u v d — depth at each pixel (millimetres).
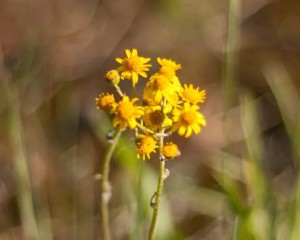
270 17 1996
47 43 1910
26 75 1671
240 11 2010
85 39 1973
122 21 2021
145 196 1441
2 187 1655
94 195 1647
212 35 1959
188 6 1983
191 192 1655
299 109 1692
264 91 1845
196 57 1923
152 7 2031
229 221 1524
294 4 1994
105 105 1287
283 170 1725
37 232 1501
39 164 1655
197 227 1637
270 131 1792
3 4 1979
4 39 1894
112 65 1930
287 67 1892
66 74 1864
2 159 1672
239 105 1722
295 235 1451
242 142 1635
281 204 1497
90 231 1604
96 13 2035
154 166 1681
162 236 1470
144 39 1976
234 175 1611
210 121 1805
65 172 1660
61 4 2020
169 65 1301
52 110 1752
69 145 1695
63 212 1632
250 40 1949
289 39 1946
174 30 1975
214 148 1731
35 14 1980
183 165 1708
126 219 1592
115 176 1638
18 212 1640
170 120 1282
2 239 1614
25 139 1665
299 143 1495
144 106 1286
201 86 1880
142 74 1304
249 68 1889
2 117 1667
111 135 1344
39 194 1603
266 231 1470
